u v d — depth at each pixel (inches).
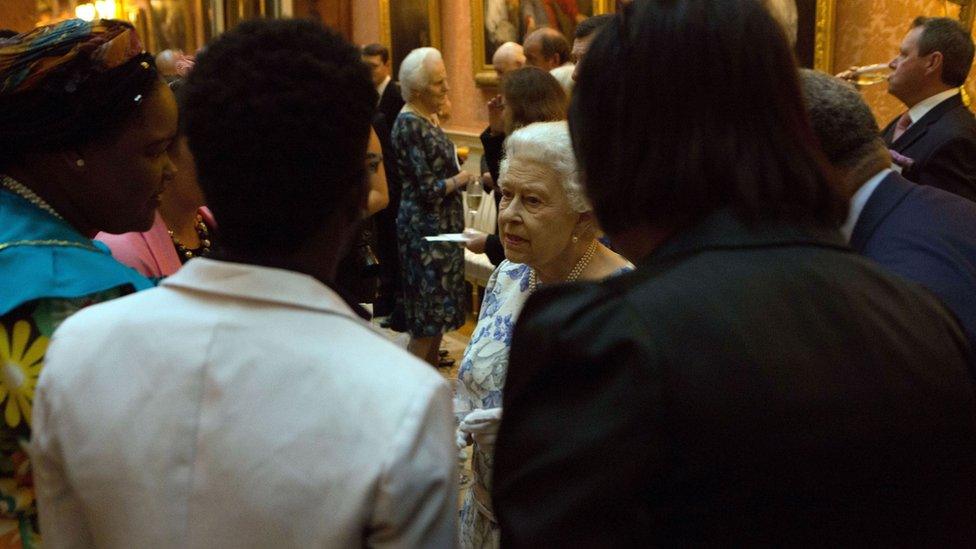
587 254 81.1
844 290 36.2
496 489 36.0
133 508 38.5
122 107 56.6
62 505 42.2
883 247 72.9
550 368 34.9
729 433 32.4
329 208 40.7
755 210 36.4
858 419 33.7
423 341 218.2
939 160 149.3
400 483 36.4
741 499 32.4
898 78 156.4
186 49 420.8
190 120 39.8
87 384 40.1
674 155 36.6
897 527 34.8
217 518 37.4
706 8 37.2
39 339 51.1
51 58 54.5
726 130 36.6
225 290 39.9
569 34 281.7
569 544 32.7
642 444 32.3
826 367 34.0
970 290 68.2
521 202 79.0
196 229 84.6
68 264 53.8
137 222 60.6
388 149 250.8
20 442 51.7
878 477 33.9
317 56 39.8
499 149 196.1
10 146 55.7
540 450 34.1
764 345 33.6
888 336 35.7
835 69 225.5
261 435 37.4
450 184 209.5
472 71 335.0
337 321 39.9
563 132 79.0
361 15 396.5
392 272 262.4
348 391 37.8
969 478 36.4
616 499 32.4
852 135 73.2
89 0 370.6
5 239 53.7
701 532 32.6
